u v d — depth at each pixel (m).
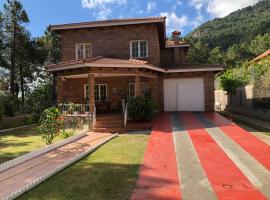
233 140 12.09
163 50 28.09
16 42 30.72
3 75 33.41
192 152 10.36
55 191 6.98
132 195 6.60
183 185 7.20
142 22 21.22
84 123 16.64
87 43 22.59
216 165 8.80
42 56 32.59
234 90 28.81
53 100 31.69
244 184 7.21
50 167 9.01
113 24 21.58
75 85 22.38
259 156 9.73
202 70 21.73
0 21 30.06
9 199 6.42
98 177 7.94
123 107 18.09
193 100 22.77
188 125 15.81
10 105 21.58
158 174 8.09
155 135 13.51
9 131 17.98
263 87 22.77
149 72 19.86
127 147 11.75
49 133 12.80
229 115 23.22
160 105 22.88
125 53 22.05
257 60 47.38
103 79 22.41
